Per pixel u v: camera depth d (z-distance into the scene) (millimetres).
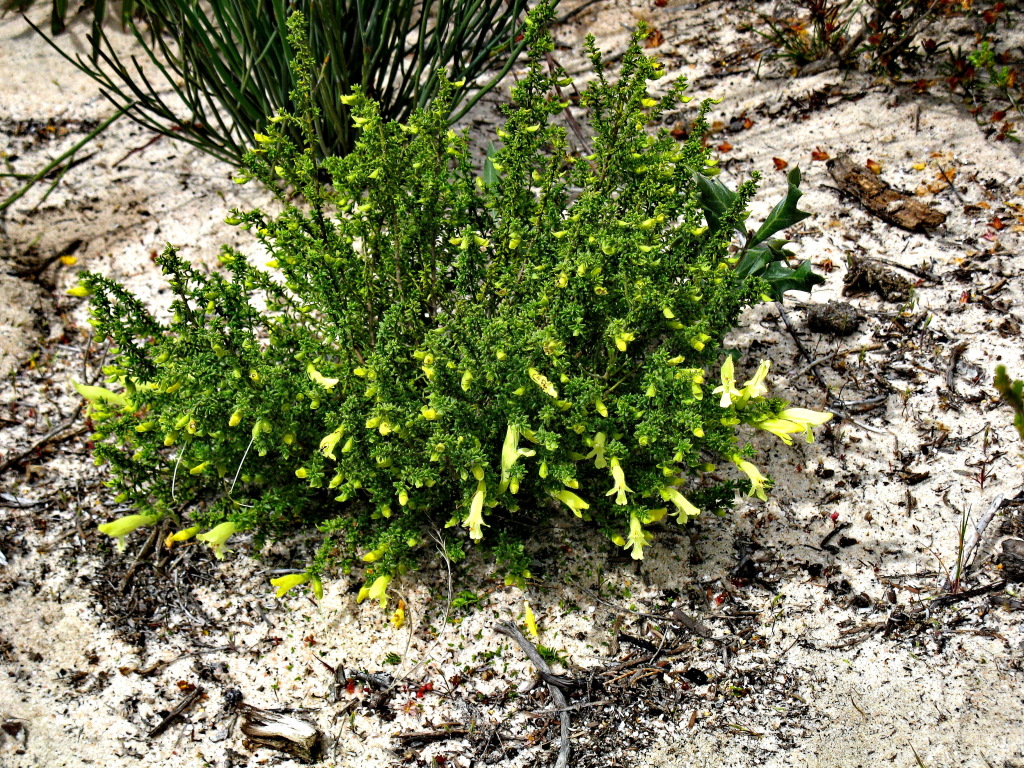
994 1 3990
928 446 2693
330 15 2846
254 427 2119
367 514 2408
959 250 3150
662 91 3803
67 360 3002
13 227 3318
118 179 3514
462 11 3105
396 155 2186
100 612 2400
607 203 2291
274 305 2354
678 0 4223
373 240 2318
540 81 2285
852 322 2967
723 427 2180
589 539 2506
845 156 3406
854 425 2752
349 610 2393
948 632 2312
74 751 2139
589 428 2105
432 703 2227
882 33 3711
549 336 1963
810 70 3795
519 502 2482
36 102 3811
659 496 2309
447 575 2445
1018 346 2881
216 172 3551
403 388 2115
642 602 2396
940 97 3629
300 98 2273
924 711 2168
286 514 2441
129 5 3109
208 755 2143
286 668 2289
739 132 3613
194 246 3287
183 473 2373
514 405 2025
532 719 2195
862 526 2539
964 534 2504
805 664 2273
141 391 2264
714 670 2271
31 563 2502
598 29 4117
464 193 2361
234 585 2455
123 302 2164
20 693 2230
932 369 2867
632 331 2111
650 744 2143
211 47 3064
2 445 2775
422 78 3631
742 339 2973
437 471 2104
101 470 2727
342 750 2152
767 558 2480
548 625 2350
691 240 2373
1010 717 2141
